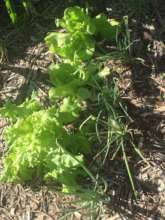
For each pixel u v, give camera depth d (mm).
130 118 802
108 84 838
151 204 750
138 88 827
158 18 874
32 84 898
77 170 790
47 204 800
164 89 814
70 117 810
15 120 866
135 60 847
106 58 842
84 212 771
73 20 854
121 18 896
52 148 785
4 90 912
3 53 940
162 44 847
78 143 806
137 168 779
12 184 833
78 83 822
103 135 809
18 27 962
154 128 793
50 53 911
